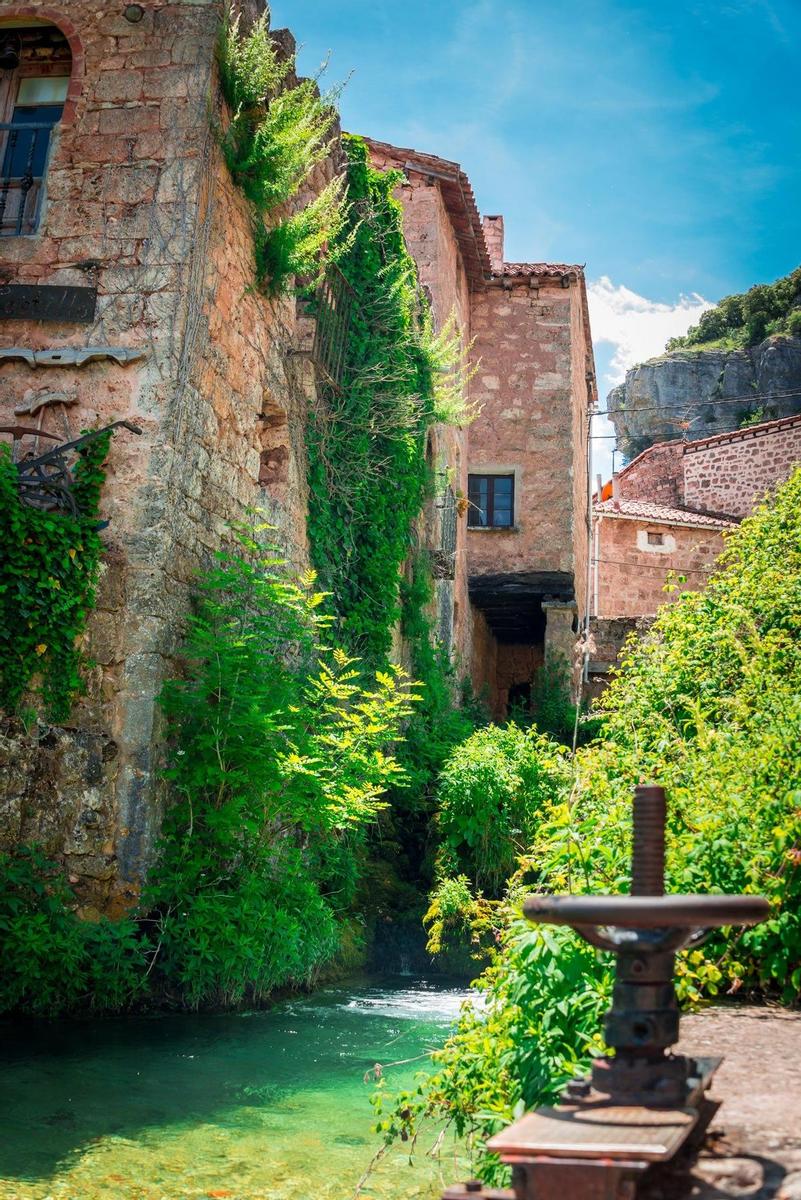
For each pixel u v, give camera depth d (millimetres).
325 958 9281
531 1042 3645
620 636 21734
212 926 7762
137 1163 4590
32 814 7742
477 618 24203
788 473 30375
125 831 7934
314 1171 4555
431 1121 5305
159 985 7715
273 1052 6750
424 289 16375
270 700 8719
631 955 2283
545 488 22531
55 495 8359
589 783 5500
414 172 18516
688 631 7977
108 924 7570
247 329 10297
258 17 10641
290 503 11289
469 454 22750
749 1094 2639
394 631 15016
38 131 9828
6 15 9742
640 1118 2068
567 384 22781
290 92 9922
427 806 13281
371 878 11945
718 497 31750
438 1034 7477
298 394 11734
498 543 22484
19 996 7047
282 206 11445
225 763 8492
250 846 8727
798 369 59500
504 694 27406
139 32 9523
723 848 4238
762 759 4758
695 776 5070
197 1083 5953
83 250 9172
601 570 28141
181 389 8812
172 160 9211
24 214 9617
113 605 8266
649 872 2486
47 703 7887
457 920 11078
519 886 5762
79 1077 5941
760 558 8688
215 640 8383
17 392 8969
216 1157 4715
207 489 9328
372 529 13234
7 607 7715
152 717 8094
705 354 61812
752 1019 3514
